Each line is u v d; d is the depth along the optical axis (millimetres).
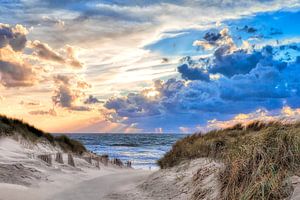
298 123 7520
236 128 15688
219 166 8570
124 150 58375
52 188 11367
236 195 6000
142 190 10469
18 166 13055
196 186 8555
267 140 6363
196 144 13570
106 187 11383
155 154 48031
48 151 20391
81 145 27391
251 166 6141
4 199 8898
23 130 20781
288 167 5516
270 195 5066
